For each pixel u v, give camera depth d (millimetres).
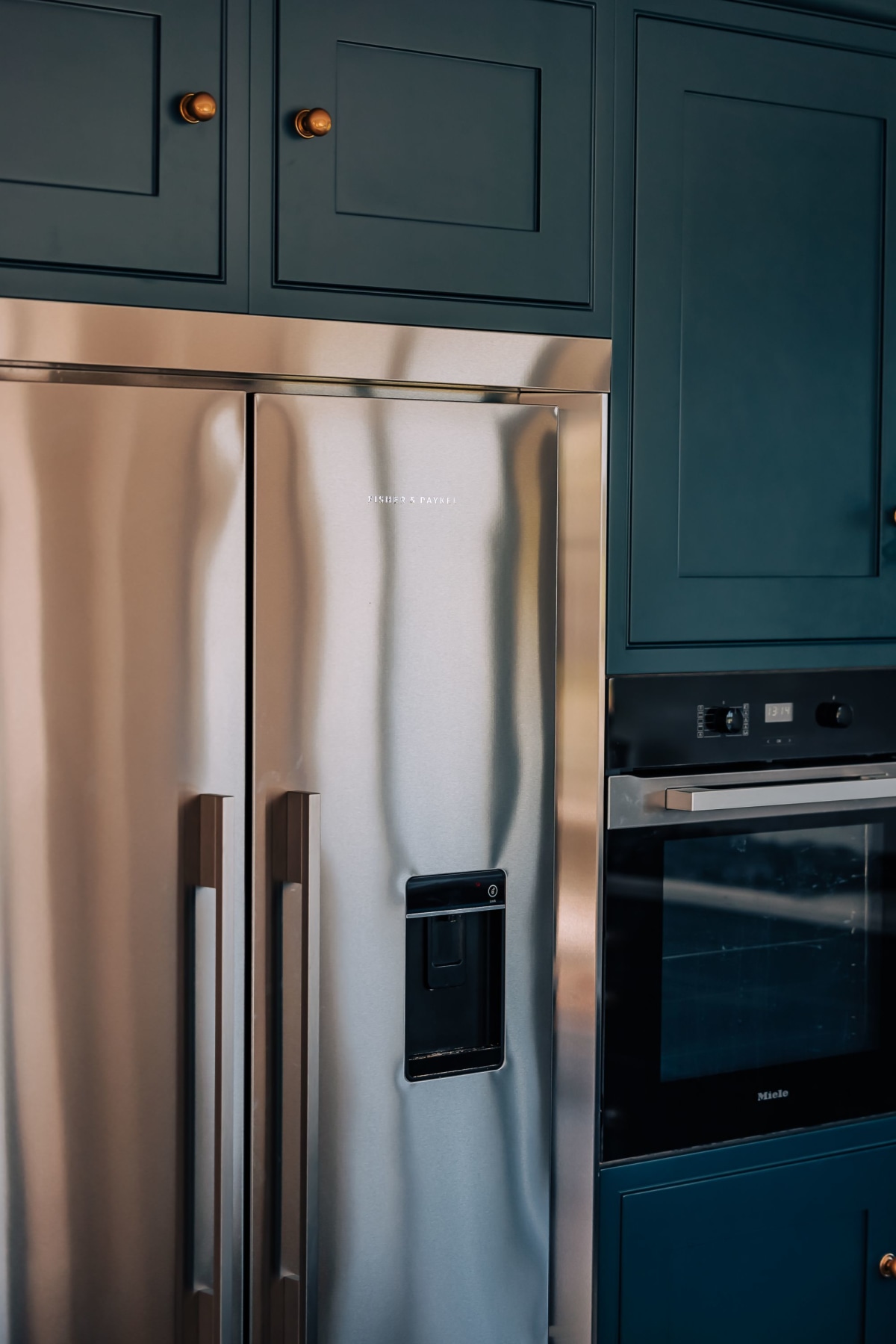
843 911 2053
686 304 1872
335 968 1625
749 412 1931
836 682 2029
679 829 1911
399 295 1671
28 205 1465
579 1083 1841
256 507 1543
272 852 1584
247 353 1581
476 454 1660
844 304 1991
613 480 1837
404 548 1628
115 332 1510
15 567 1438
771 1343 2023
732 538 1932
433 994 1729
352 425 1591
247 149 1569
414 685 1646
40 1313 1507
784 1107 2018
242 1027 1597
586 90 1768
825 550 2006
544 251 1759
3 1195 1480
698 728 1927
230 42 1548
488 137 1712
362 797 1625
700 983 1948
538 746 1730
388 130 1647
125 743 1496
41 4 1456
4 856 1454
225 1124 1524
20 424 1431
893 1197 2080
